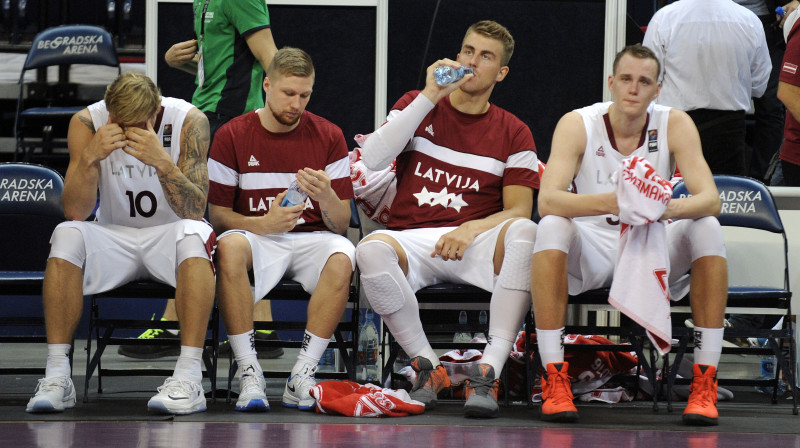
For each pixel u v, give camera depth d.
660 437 10.62
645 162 11.65
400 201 13.84
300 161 13.67
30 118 21.53
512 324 12.56
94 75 23.64
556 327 12.05
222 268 12.64
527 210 13.52
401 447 9.64
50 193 14.13
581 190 13.13
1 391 14.20
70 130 13.01
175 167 12.45
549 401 11.88
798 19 16.83
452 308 15.59
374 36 18.02
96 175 12.54
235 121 13.86
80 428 10.71
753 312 14.41
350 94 18.08
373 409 11.95
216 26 15.88
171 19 18.12
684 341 13.01
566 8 17.94
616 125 12.92
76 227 12.55
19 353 19.30
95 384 15.16
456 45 17.97
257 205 13.67
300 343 13.13
